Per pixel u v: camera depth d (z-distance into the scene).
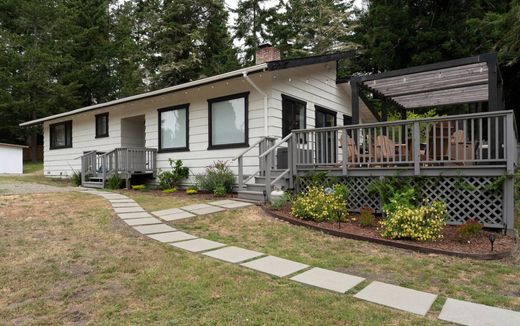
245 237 5.12
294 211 6.05
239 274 3.66
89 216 6.20
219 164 8.94
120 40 28.22
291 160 7.31
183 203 7.61
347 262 4.10
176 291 3.24
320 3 23.41
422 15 16.39
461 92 9.45
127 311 2.87
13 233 5.06
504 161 5.27
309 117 10.03
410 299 3.10
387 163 6.23
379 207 6.28
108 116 12.96
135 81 23.27
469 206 5.58
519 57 13.04
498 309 2.92
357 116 7.59
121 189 10.49
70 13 25.02
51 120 15.37
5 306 2.98
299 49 23.20
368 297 3.13
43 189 9.70
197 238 5.05
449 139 5.69
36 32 23.83
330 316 2.78
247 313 2.82
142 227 5.57
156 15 21.92
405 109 11.77
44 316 2.80
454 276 3.71
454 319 2.73
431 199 5.85
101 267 3.84
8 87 22.02
